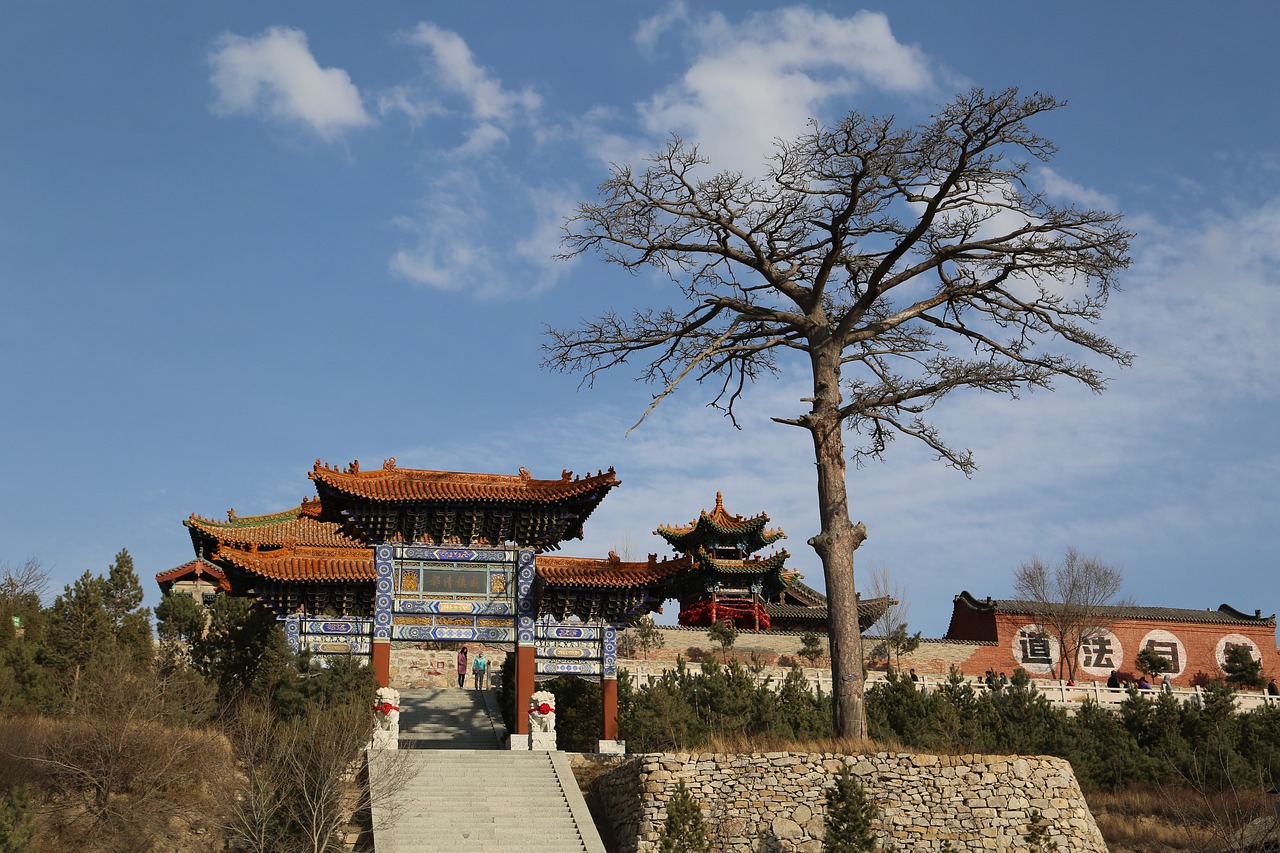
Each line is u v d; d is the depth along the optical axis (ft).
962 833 109.19
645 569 143.33
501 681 177.58
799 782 110.73
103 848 100.73
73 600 134.10
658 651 212.02
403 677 195.52
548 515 141.90
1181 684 238.48
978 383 126.00
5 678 121.29
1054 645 238.27
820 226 129.59
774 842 107.86
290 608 136.15
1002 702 163.32
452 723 163.73
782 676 190.08
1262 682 237.66
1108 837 126.93
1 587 178.81
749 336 136.46
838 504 127.75
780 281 136.77
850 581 125.90
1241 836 114.73
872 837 103.81
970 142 122.21
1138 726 162.30
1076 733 154.81
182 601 148.15
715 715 145.07
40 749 106.42
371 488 138.10
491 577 141.18
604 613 142.82
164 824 104.78
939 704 154.10
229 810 103.09
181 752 110.63
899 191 126.93
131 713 110.73
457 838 104.94
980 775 111.75
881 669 228.02
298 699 123.34
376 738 124.16
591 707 144.77
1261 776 127.03
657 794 109.81
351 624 136.77
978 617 243.40
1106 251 127.44
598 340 138.21
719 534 238.07
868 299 130.72
